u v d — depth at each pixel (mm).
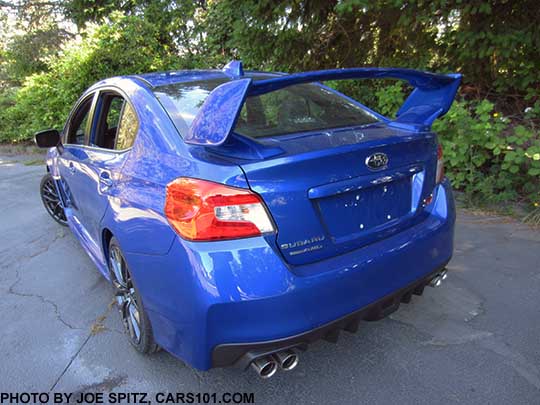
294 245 1854
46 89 9023
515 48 4855
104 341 2660
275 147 1905
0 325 2887
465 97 5855
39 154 9281
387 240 2141
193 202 1795
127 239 2176
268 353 1821
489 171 4777
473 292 2977
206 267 1744
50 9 11664
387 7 5285
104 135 2977
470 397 2104
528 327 2592
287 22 5754
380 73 2230
